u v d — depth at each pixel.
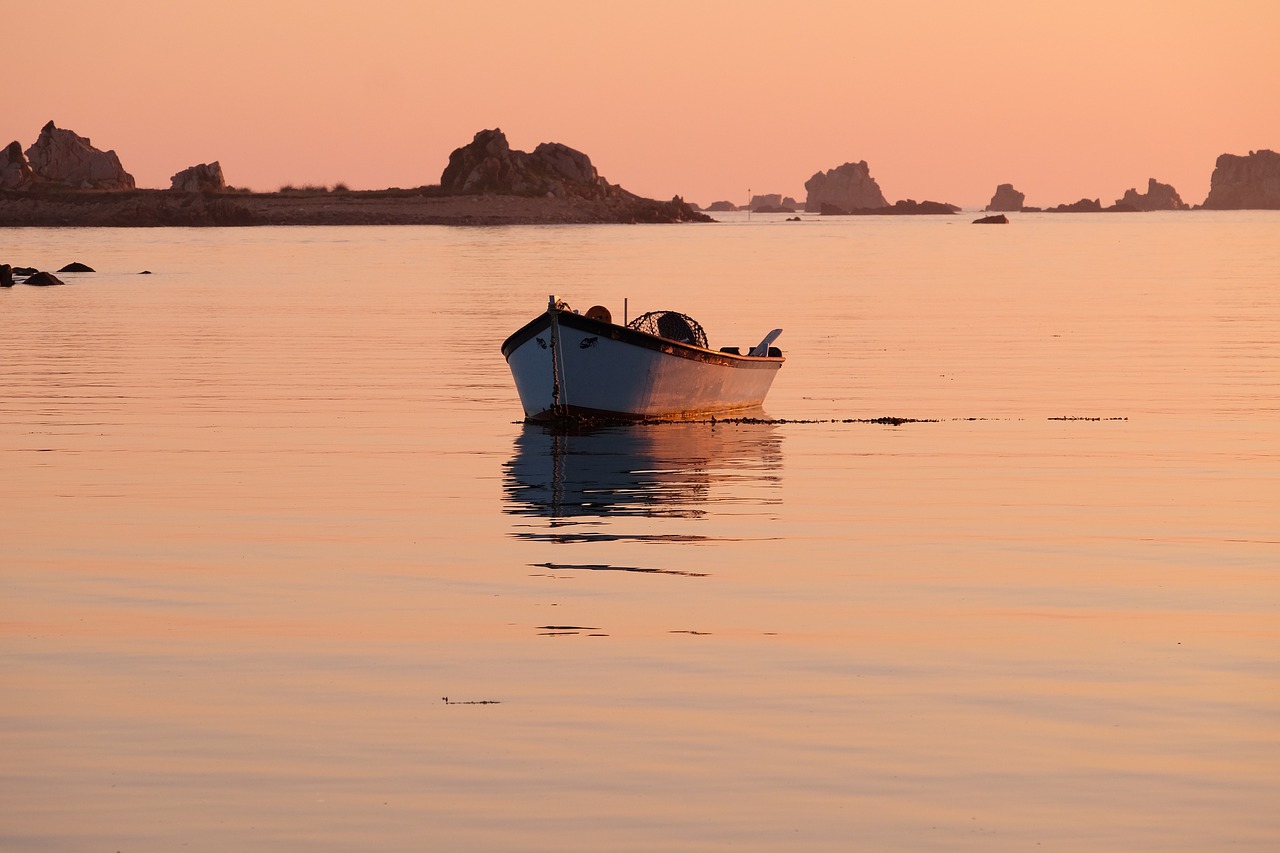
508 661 35.31
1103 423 81.75
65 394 94.94
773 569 45.41
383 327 149.75
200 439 75.38
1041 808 26.67
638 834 25.64
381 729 30.55
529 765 28.59
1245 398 92.69
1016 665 35.03
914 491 60.06
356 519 53.97
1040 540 50.06
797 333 141.88
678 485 61.66
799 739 29.95
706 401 84.94
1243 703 32.19
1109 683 33.62
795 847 25.17
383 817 26.27
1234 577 44.59
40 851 24.95
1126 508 56.28
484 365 113.56
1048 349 126.31
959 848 25.14
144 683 33.66
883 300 190.12
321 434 77.38
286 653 36.09
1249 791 27.41
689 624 38.75
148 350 125.62
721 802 26.92
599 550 48.25
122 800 26.98
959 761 28.80
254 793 27.28
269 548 48.69
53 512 55.38
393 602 41.25
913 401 92.19
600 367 79.56
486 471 65.44
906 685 33.47
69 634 37.94
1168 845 25.23
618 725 30.78
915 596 41.97
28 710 31.72
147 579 44.22
